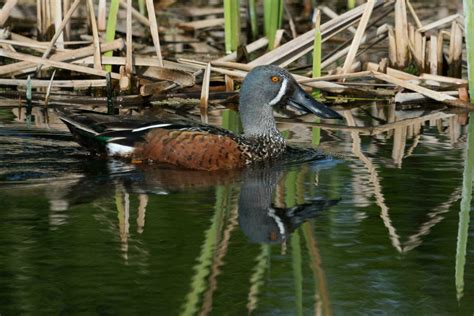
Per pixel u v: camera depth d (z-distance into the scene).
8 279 9.15
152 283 9.06
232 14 19.55
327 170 13.35
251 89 14.17
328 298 8.81
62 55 18.30
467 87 18.12
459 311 8.52
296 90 14.43
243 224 10.85
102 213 11.14
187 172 13.22
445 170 13.23
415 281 9.22
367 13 18.23
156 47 18.19
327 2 25.86
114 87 18.48
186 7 25.14
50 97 18.03
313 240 10.33
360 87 19.05
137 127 13.77
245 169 13.47
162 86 18.30
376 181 12.70
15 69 18.17
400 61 19.33
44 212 11.13
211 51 21.62
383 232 10.61
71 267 9.47
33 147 14.23
